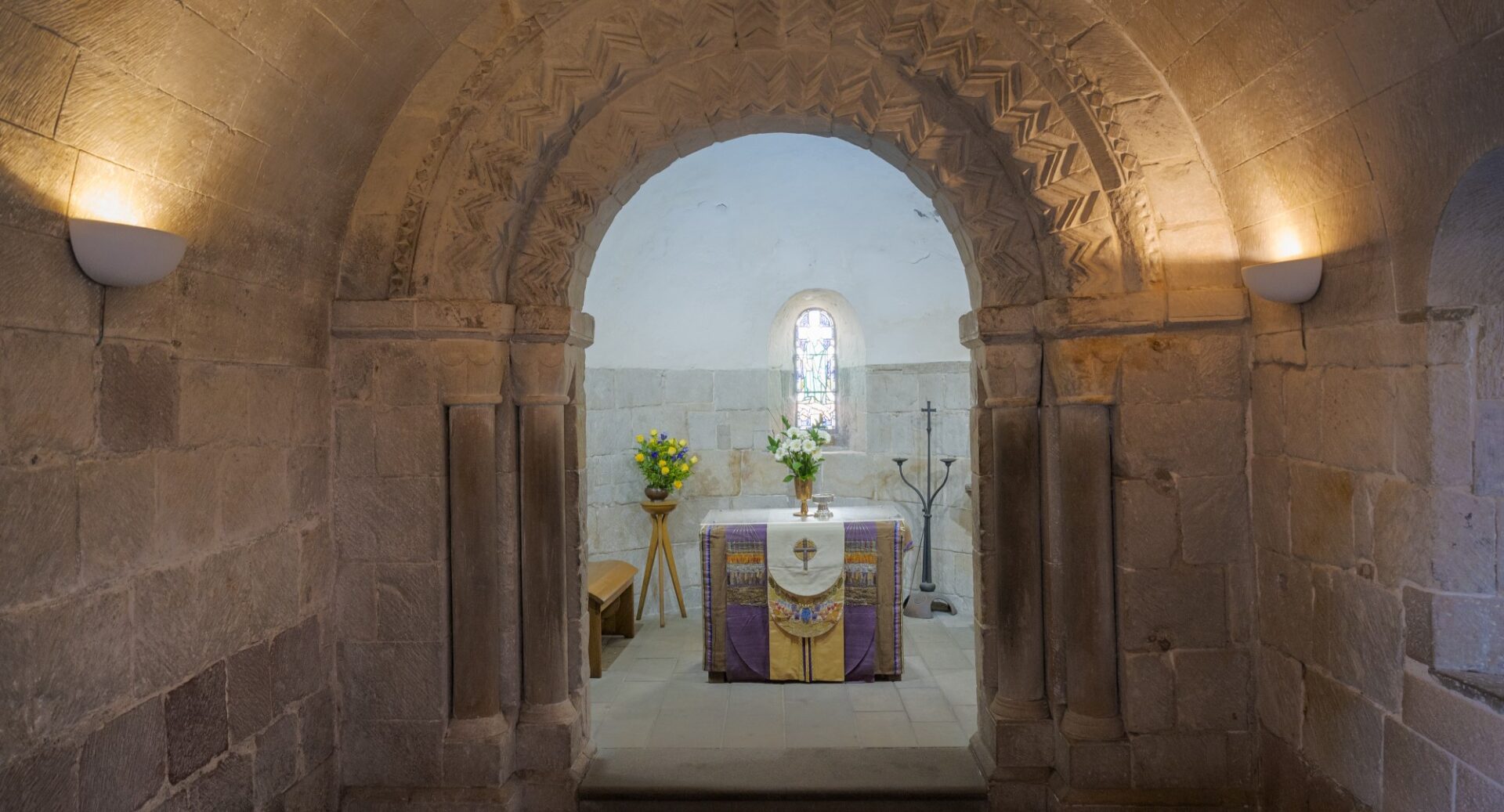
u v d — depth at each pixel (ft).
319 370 10.57
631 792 11.46
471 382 10.89
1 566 6.27
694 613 21.22
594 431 20.57
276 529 9.71
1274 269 9.02
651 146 11.35
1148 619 10.56
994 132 10.53
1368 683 8.49
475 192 10.59
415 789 10.92
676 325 21.66
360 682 10.94
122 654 7.47
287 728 9.85
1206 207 10.25
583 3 10.10
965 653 17.76
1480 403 7.50
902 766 11.98
